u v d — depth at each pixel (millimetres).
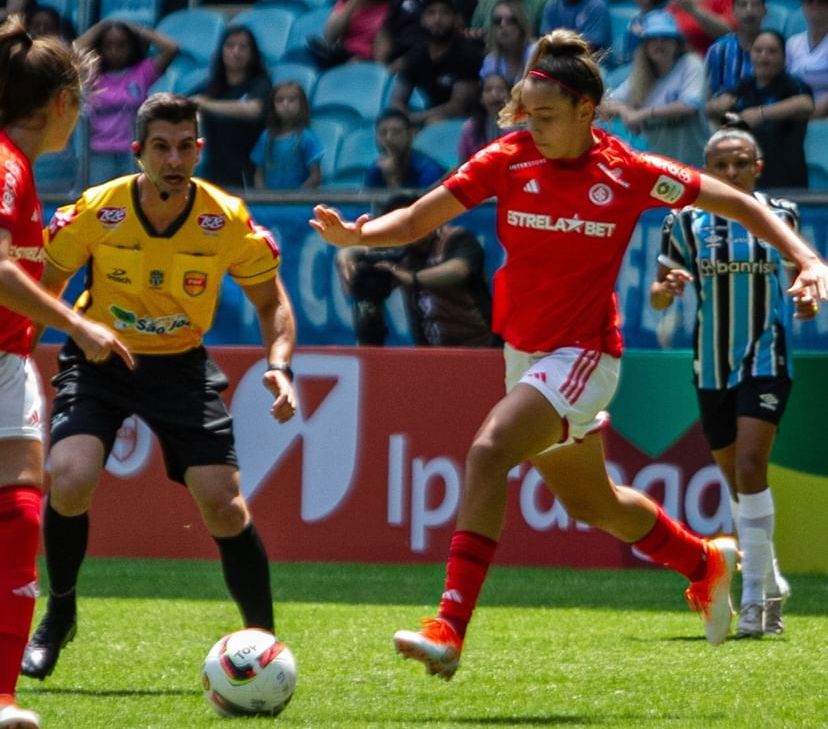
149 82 42969
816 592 28703
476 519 15594
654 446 31969
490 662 19938
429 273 37062
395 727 14547
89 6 44656
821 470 31469
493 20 40781
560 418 16094
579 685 17828
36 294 12039
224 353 33281
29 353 13484
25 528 12984
